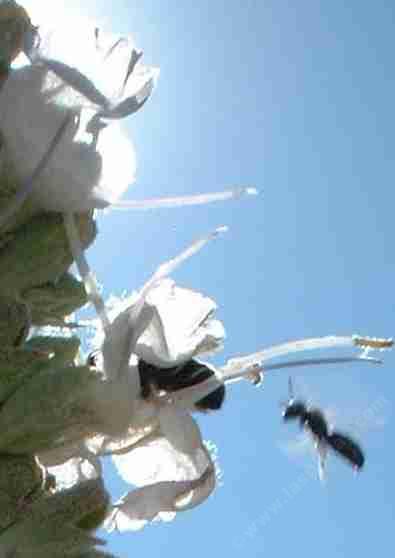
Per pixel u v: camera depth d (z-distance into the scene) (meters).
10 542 0.08
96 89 0.08
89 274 0.08
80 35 0.08
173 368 0.09
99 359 0.09
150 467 0.09
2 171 0.08
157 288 0.09
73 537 0.08
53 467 0.09
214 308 0.09
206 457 0.09
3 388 0.08
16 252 0.08
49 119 0.08
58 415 0.08
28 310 0.08
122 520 0.09
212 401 0.09
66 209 0.08
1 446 0.08
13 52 0.08
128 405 0.08
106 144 0.08
